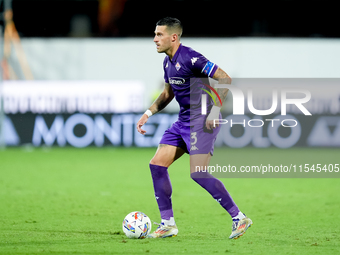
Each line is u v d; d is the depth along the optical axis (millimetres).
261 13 91812
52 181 42750
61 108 73750
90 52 74062
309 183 43312
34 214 27391
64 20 92875
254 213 28375
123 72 74250
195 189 38906
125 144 73125
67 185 40469
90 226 23844
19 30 92125
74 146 73875
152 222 25453
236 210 20453
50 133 74062
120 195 35375
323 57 73688
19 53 73250
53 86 73625
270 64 73750
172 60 20406
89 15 92812
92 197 34344
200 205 31234
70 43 73750
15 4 91875
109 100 73812
